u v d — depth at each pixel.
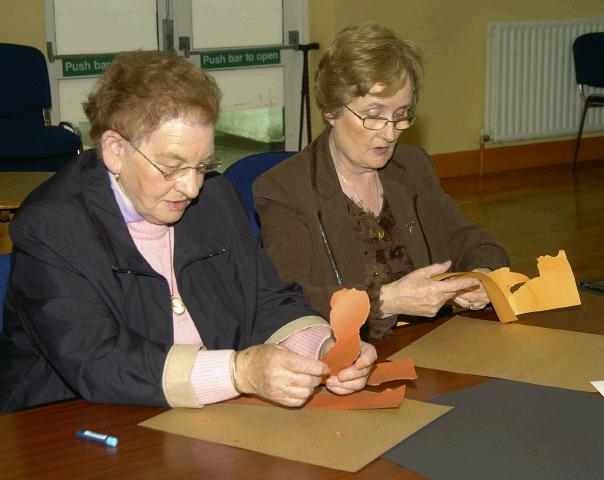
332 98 1.93
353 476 1.17
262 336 1.68
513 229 5.49
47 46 5.58
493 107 7.04
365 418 1.35
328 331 1.62
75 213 1.53
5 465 1.22
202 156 1.46
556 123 7.35
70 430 1.33
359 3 6.36
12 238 1.53
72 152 4.88
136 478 1.18
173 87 1.42
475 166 7.16
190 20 6.01
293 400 1.35
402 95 1.92
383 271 2.04
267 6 6.26
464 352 1.63
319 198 2.01
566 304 1.81
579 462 1.20
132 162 1.45
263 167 2.39
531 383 1.48
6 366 1.60
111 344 1.45
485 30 6.93
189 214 1.67
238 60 6.23
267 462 1.22
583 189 6.59
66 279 1.50
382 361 1.61
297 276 1.93
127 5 5.79
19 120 4.91
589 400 1.41
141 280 1.58
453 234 2.22
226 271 1.69
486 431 1.30
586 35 6.93
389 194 2.12
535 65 7.13
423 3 6.62
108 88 1.45
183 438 1.30
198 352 1.44
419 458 1.22
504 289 1.83
